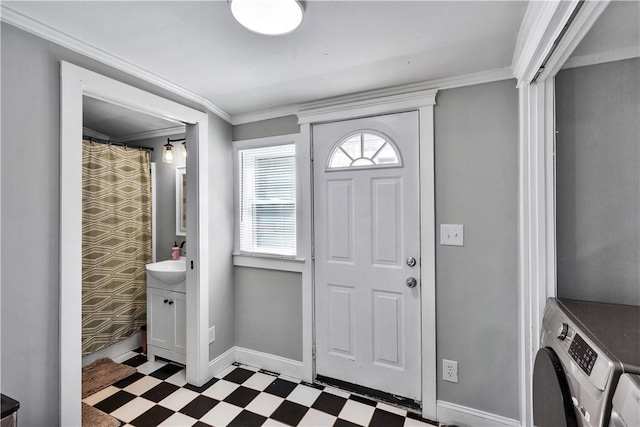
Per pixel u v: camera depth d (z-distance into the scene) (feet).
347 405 6.67
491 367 5.87
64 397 4.72
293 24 4.22
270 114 8.01
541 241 4.73
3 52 4.15
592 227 4.14
